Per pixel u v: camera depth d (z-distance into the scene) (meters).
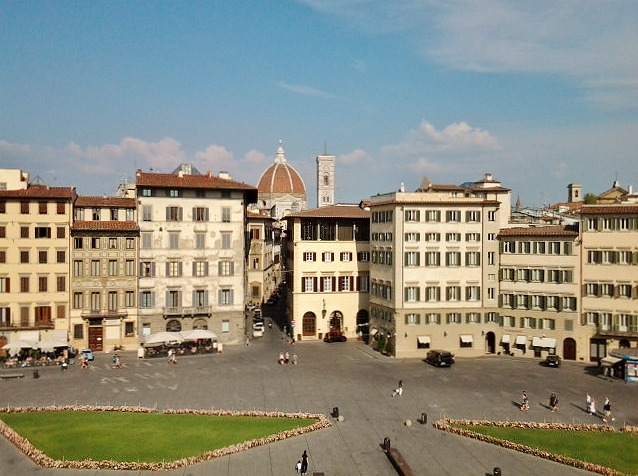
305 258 122.00
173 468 53.16
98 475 51.78
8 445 58.75
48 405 71.50
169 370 92.31
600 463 54.72
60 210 103.00
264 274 177.38
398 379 88.06
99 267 105.38
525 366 98.38
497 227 108.31
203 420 66.38
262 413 68.50
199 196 110.88
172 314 108.62
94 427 63.22
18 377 86.44
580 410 72.44
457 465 54.66
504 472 53.16
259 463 54.69
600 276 100.69
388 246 108.75
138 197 107.56
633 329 98.25
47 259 102.62
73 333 104.19
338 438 61.56
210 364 97.19
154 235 108.25
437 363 97.25
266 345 115.19
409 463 55.00
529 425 65.50
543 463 55.41
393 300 105.94
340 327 124.06
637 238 98.06
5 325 100.25
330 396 77.75
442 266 106.44
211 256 111.62
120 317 106.44
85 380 85.19
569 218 120.56
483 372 93.50
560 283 103.38
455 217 107.00
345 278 124.00
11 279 101.06
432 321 106.12
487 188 114.88
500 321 108.56
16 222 101.25
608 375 90.94
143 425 64.12
